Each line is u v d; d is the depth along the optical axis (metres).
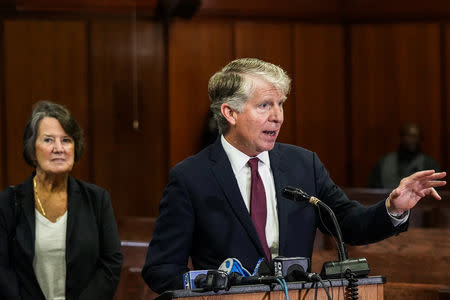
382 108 10.27
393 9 10.22
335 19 10.27
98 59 9.54
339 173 10.26
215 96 2.70
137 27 9.59
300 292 2.19
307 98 10.16
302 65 10.15
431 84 10.20
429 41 10.20
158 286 2.60
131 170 9.58
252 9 9.94
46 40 9.42
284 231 2.62
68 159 3.44
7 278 3.24
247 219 2.61
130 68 9.59
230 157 2.72
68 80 9.47
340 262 2.30
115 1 9.55
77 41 9.49
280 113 2.61
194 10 8.70
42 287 3.31
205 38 9.76
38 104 3.54
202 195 2.65
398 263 4.11
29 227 3.32
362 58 10.30
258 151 2.67
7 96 9.34
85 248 3.33
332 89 10.25
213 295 2.11
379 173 8.38
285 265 2.23
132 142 9.59
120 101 9.57
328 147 10.22
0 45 9.34
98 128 9.52
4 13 9.35
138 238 6.23
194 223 2.66
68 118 3.48
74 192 3.43
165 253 2.64
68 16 9.48
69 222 3.35
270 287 2.15
